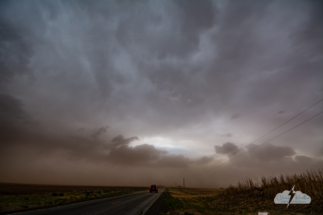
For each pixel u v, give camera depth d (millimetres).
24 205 13398
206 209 16797
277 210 12531
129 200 20906
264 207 14125
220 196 28312
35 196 22125
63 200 18031
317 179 13484
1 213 10062
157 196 29938
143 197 26797
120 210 12625
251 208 14852
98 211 11773
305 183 13984
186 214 12539
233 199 21500
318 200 11438
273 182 17891
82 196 25156
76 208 12773
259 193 19203
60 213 10539
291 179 16109
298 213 10781
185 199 28984
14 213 10227
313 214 9977
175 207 16141
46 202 15859
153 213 12180
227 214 13953
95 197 23281
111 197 25250
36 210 11461
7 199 17172
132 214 11172
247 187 24344
